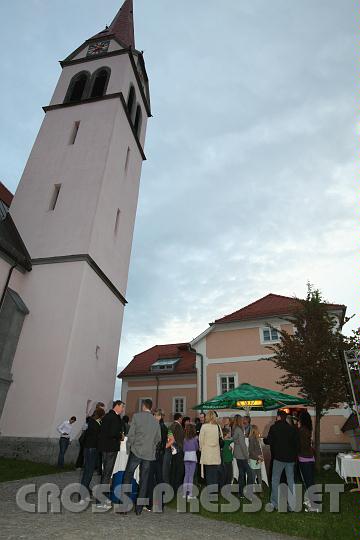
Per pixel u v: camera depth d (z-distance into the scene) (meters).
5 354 13.53
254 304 20.89
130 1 30.39
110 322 17.91
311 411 16.34
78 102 21.36
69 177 18.28
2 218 16.84
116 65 23.09
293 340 13.57
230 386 18.47
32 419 12.77
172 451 8.10
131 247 21.47
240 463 7.70
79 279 15.20
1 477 8.66
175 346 29.34
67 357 13.70
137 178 23.53
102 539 4.33
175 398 24.34
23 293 15.39
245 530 5.33
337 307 17.22
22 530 4.45
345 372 11.20
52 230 16.78
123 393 25.66
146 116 26.88
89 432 6.89
